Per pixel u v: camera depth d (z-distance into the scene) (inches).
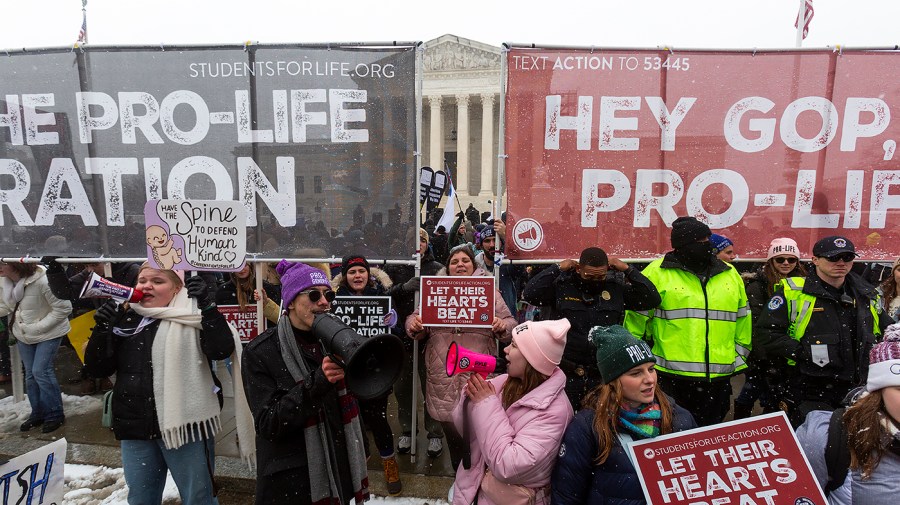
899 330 67.3
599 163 154.8
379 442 136.4
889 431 64.9
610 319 130.1
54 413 174.7
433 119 1572.3
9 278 172.1
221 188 158.6
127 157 159.9
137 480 106.7
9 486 68.4
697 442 70.2
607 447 71.0
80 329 156.3
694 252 129.2
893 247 155.1
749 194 155.6
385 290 172.7
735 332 134.0
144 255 162.6
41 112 160.2
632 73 152.6
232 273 161.8
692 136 154.6
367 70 151.7
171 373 103.0
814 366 123.3
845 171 154.3
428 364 139.9
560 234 156.5
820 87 152.4
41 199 163.5
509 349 84.0
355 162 154.4
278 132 155.4
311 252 157.3
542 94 152.6
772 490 68.2
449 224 292.8
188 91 156.2
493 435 77.3
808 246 156.6
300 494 84.2
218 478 143.3
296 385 79.1
